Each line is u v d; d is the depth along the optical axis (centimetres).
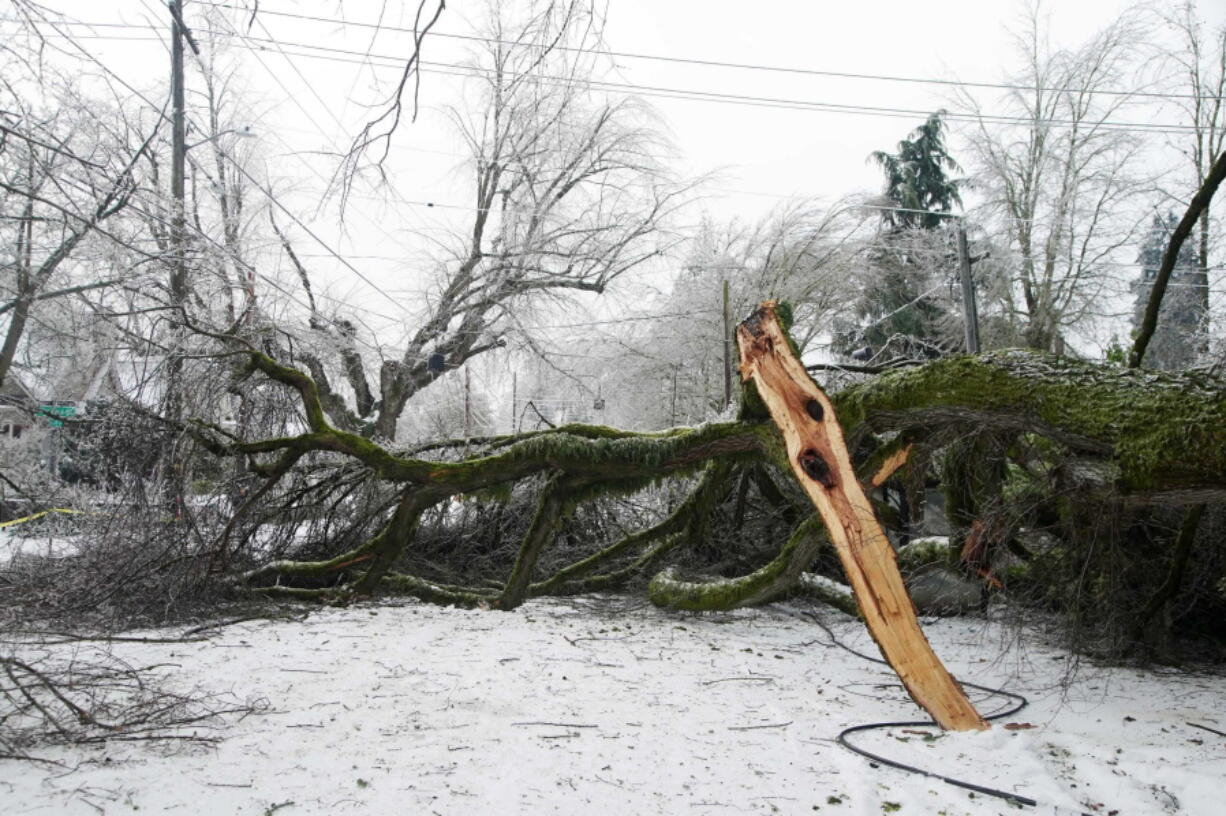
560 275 2267
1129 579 649
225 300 1369
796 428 521
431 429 2447
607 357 2641
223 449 816
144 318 1034
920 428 584
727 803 334
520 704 470
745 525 982
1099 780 370
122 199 866
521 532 981
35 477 1135
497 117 2130
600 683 528
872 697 524
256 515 859
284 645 616
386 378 2047
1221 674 615
